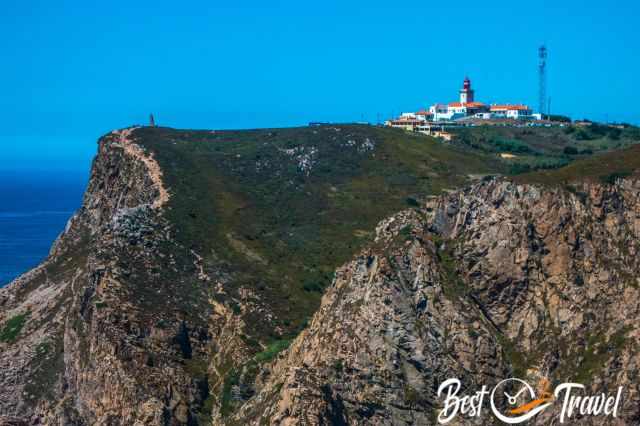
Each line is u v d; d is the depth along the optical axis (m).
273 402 113.94
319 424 106.81
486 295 112.38
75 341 156.75
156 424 138.62
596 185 113.31
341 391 110.50
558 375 106.88
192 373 147.62
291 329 160.88
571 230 111.62
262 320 160.62
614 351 105.19
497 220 113.56
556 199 112.75
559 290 110.50
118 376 144.00
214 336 156.88
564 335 108.69
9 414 161.50
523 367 108.44
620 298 108.12
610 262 110.06
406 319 111.12
